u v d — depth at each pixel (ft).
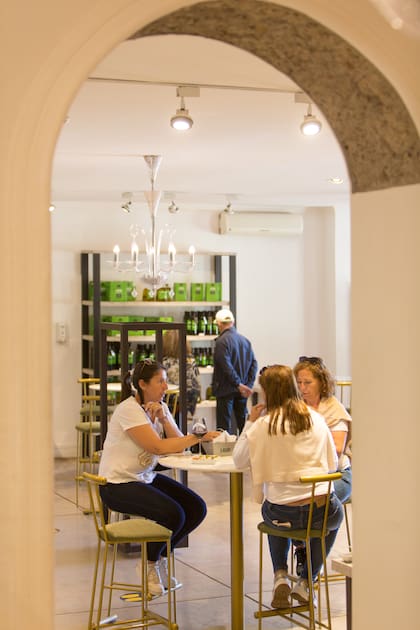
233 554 15.76
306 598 15.70
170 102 17.34
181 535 17.37
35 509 8.26
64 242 33.17
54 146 8.19
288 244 35.73
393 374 9.66
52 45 8.09
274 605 15.60
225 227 34.45
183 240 34.58
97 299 31.91
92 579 18.74
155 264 27.14
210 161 24.14
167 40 13.16
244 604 17.31
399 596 9.61
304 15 8.77
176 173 26.23
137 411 17.08
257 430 15.23
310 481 14.40
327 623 16.07
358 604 10.24
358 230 10.14
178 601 17.46
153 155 23.13
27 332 8.20
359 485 10.19
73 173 26.03
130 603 17.26
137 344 33.65
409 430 9.43
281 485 15.14
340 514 15.46
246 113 18.24
